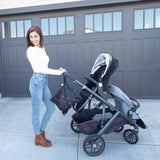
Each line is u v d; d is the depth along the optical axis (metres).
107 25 3.75
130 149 1.97
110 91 1.97
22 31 4.12
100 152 1.86
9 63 4.29
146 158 1.81
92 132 1.91
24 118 2.99
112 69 1.87
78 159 1.81
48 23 3.97
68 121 2.80
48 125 2.66
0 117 3.05
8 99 4.25
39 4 3.80
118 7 3.63
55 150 1.99
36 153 1.94
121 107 1.97
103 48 3.84
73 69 4.03
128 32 3.70
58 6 3.73
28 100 4.12
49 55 4.08
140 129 2.45
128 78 3.86
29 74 4.25
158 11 3.52
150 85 3.81
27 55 1.89
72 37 3.92
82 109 2.15
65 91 1.88
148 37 3.65
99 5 3.65
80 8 3.76
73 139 2.23
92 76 2.02
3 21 4.16
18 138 2.28
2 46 4.24
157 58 3.70
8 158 1.86
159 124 2.61
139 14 3.60
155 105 3.46
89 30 3.84
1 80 4.36
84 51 3.93
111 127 1.92
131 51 3.76
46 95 2.06
